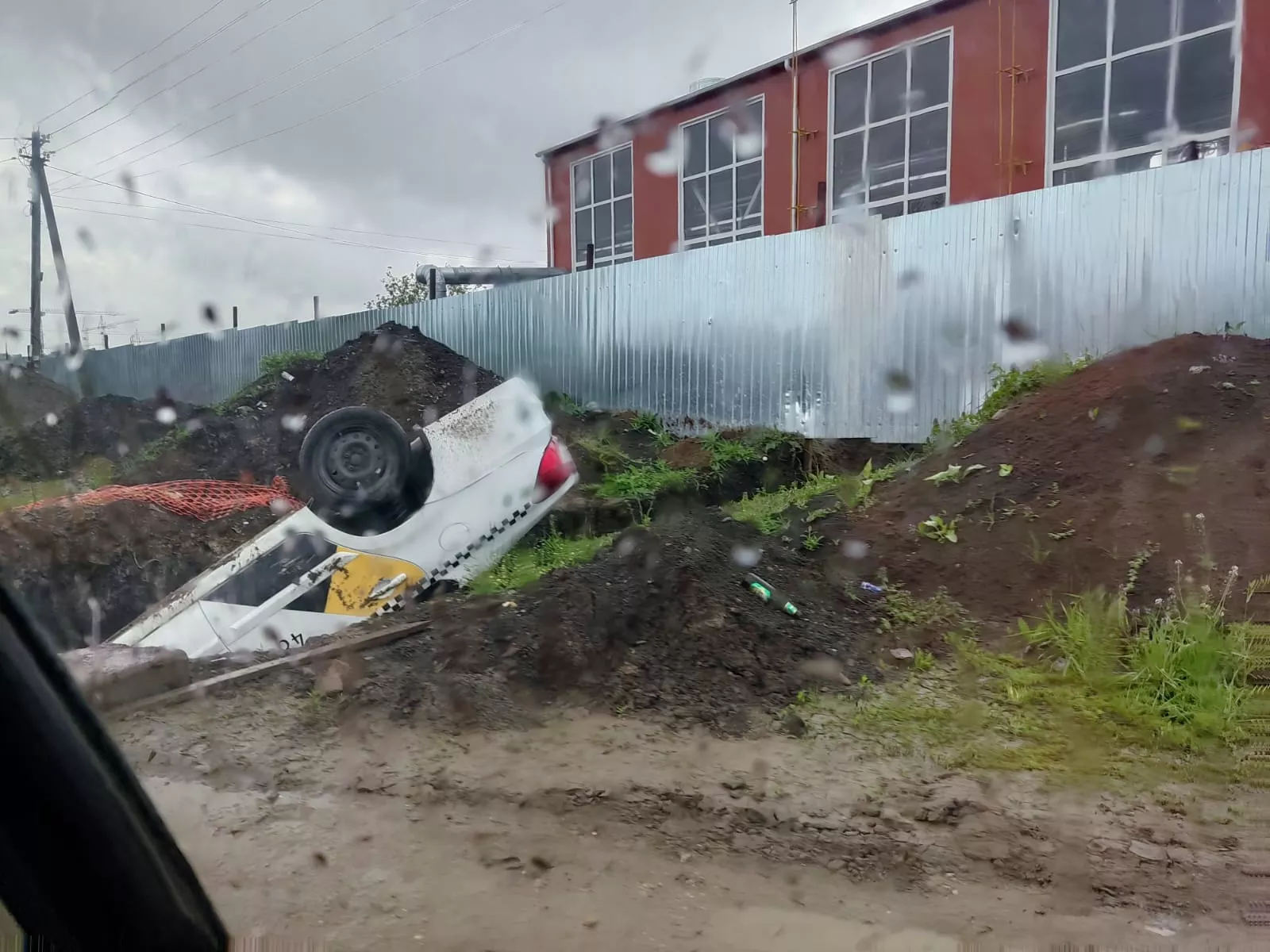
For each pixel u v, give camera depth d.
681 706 3.79
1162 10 8.61
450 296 12.84
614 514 7.14
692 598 4.33
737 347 9.37
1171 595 4.17
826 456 8.09
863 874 2.63
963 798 3.01
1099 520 4.79
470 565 5.50
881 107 10.80
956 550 4.96
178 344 18.64
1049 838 2.78
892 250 8.12
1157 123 8.70
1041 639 4.16
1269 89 7.93
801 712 3.73
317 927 2.36
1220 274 6.34
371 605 5.15
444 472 5.55
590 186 15.21
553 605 4.34
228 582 5.00
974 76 9.86
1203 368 5.54
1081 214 7.00
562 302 11.25
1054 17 9.30
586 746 3.48
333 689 3.90
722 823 2.90
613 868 2.67
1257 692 3.58
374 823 2.92
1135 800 3.01
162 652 4.21
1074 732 3.48
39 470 11.55
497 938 2.32
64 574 6.82
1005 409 6.46
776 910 2.46
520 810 3.00
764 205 12.26
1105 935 2.32
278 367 13.30
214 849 2.76
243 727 3.64
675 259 9.94
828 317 8.58
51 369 14.95
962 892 2.54
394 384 11.11
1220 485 4.68
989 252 7.50
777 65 11.81
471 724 3.62
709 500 7.78
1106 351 6.81
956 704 3.76
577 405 10.80
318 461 5.31
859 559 5.08
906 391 8.01
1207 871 2.60
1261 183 6.17
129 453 12.06
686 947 2.29
